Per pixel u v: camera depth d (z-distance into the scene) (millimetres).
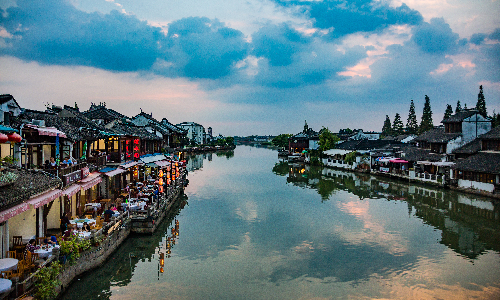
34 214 18000
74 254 16672
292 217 32031
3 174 14352
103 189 30984
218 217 31922
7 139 14344
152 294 17125
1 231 14398
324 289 18016
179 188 41062
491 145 45375
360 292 17734
